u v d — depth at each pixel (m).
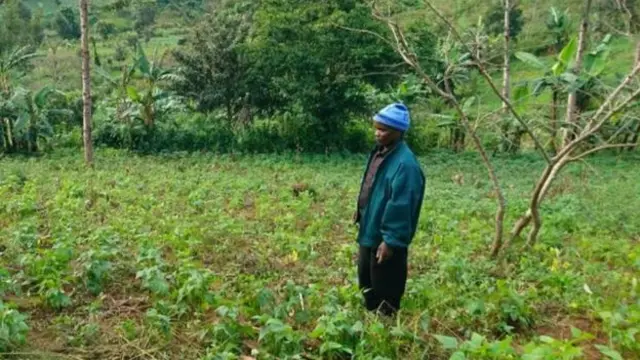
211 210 10.31
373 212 5.12
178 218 9.35
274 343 4.61
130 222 8.72
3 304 4.86
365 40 19.25
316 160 18.89
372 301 5.38
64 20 39.81
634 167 18.28
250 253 7.54
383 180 5.03
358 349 4.54
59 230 8.03
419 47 19.45
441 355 4.78
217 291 5.82
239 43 20.53
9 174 13.31
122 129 20.36
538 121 9.66
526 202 11.52
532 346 4.14
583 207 11.20
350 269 6.91
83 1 15.65
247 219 9.98
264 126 21.23
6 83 20.86
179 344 4.80
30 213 9.47
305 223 9.84
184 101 21.83
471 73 21.52
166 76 20.97
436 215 10.03
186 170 15.73
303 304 5.43
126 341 4.75
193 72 20.83
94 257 6.09
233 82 20.73
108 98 22.70
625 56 22.25
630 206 11.50
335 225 9.72
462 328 5.35
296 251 7.65
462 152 21.17
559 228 9.66
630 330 4.92
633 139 21.03
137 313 5.43
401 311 5.42
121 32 40.16
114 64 33.81
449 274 6.56
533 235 7.88
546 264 7.52
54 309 5.38
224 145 20.66
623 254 8.01
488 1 25.61
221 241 8.12
